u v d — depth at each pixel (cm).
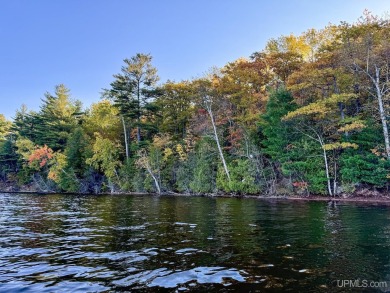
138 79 4553
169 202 2339
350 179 2402
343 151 2588
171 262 670
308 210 1650
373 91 2638
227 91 3522
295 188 2672
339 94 2459
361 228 1068
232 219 1328
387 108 2408
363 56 2428
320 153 2594
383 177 2288
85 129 5188
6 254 751
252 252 745
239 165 2948
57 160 4478
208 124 3397
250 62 3825
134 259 697
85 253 755
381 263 645
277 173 2936
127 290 516
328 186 2491
